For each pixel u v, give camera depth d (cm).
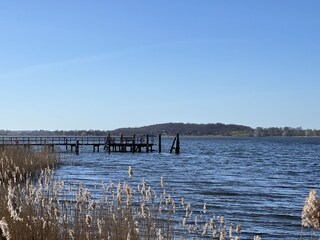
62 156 6062
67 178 3506
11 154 2905
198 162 6431
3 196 1147
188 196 2730
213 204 2447
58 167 4328
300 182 3894
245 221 2002
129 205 995
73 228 1002
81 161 5759
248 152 10444
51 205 1040
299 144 18162
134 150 7806
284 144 18175
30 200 1083
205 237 1307
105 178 3750
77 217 1013
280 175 4578
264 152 10544
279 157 8350
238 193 3006
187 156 7944
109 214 1038
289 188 3412
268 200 2706
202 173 4612
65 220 1045
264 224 1952
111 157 6881
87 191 1027
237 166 5816
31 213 1016
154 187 3067
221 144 18150
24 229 972
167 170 4881
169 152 9138
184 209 2061
